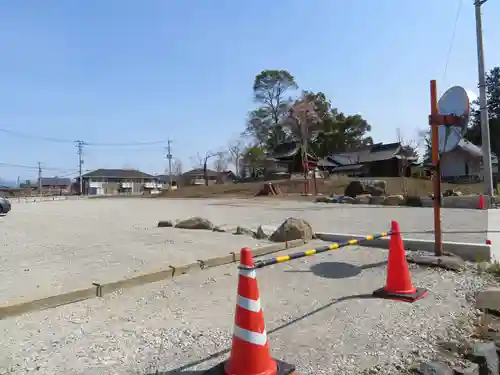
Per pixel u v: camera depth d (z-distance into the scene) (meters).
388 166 46.03
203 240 8.24
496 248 6.56
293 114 56.91
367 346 3.19
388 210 15.84
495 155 45.66
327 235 7.90
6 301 4.21
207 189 44.25
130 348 3.21
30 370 2.85
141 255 6.79
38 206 27.61
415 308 4.02
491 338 3.33
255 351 2.60
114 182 88.12
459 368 2.83
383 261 6.02
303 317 3.85
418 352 3.07
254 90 66.75
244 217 14.17
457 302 4.19
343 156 53.84
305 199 27.22
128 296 4.60
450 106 6.03
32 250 7.50
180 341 3.33
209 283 5.10
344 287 4.81
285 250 7.07
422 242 6.47
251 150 62.06
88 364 2.94
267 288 4.84
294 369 2.76
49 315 3.97
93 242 8.38
